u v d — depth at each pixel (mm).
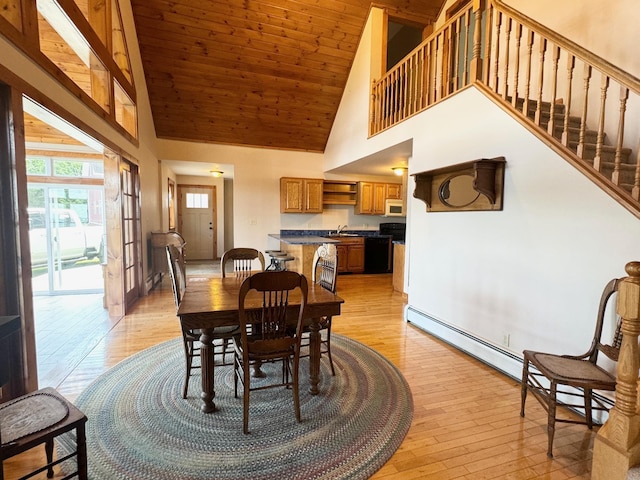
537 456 1843
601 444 1532
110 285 4062
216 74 5297
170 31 4676
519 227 2684
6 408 1429
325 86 5848
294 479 1646
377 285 6246
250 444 1886
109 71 3541
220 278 3113
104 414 2135
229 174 8586
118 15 3957
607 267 2107
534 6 3707
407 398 2406
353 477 1669
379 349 3287
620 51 2941
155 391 2418
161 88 5355
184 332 2279
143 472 1667
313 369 2422
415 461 1792
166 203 7055
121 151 3951
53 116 2430
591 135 2912
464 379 2709
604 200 2113
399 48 7082
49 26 2707
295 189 6820
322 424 2080
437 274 3646
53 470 1659
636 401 1471
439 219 3602
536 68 3680
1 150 1907
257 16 4715
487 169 2830
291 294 2488
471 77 3123
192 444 1875
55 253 5203
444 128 3479
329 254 2898
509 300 2789
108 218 4016
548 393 1926
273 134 6547
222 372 2750
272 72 5438
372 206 7500
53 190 5184
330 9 4859
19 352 1981
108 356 2980
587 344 2232
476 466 1765
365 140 5195
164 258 5684
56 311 4277
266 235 6934
